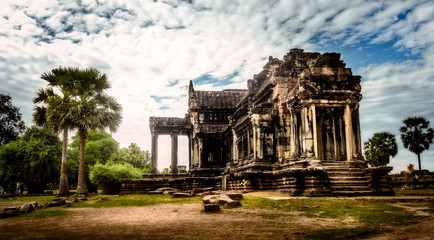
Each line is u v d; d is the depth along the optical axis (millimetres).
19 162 44750
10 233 10398
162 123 44906
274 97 29188
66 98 33656
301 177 21609
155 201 21562
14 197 34062
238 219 12227
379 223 10430
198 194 25031
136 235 9477
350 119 23844
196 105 45375
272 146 28172
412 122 58156
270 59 35562
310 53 29750
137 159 59500
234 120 39688
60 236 9617
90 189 55438
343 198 17250
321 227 10172
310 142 23344
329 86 24156
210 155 41750
